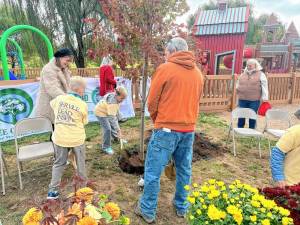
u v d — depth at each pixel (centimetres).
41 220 150
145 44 363
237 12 1519
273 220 169
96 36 389
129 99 798
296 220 171
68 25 1416
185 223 302
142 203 299
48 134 634
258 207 174
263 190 198
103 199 180
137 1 350
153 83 265
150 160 281
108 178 402
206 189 195
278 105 1080
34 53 1602
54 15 1409
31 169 431
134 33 362
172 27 380
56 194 332
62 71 408
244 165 473
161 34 373
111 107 469
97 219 155
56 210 158
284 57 2067
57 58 393
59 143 322
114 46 382
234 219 165
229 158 501
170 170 318
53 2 1388
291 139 235
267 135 654
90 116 735
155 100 266
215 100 930
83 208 154
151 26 369
